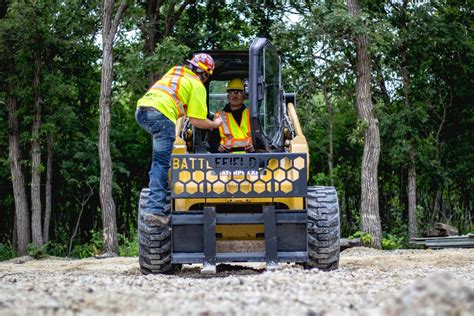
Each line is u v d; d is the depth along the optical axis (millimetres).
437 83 34594
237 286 7785
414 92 34125
